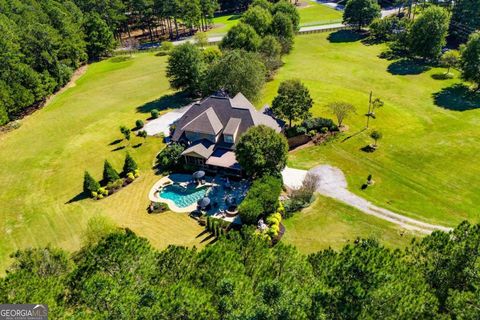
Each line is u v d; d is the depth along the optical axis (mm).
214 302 24938
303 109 65062
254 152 49344
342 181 54375
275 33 105750
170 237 45875
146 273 29156
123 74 106062
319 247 42938
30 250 35812
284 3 120375
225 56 74062
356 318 22375
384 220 46719
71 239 47188
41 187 58281
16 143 73000
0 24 87938
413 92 81375
